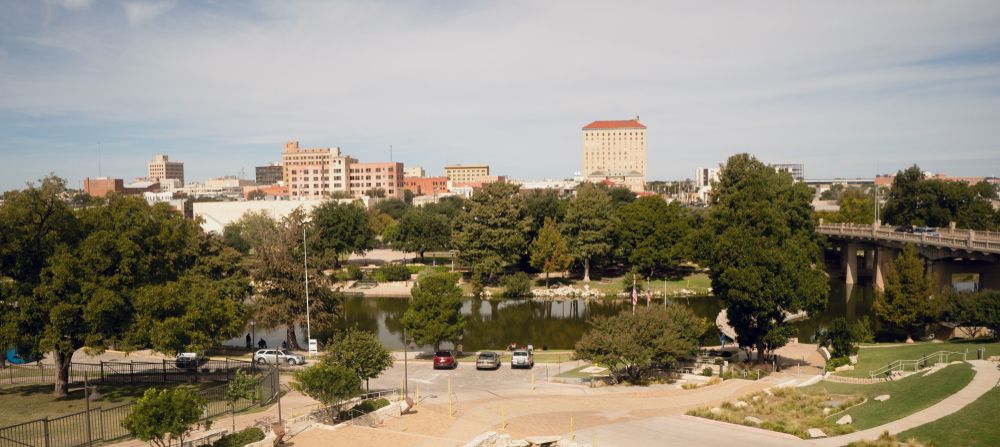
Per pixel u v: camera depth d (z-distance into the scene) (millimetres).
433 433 28734
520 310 89438
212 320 37688
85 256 32375
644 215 104000
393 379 45188
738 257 46000
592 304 92625
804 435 26328
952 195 106750
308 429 28875
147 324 32656
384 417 31688
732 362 49906
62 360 32938
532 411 33406
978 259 75125
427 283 58594
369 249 120062
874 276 100938
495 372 48500
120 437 24859
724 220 49969
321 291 62562
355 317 83750
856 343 51375
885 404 30594
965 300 55000
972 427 24453
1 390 34438
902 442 23766
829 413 30562
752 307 45562
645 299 93125
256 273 60438
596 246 101625
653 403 35281
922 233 85438
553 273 114125
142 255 34625
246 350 58656
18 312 31656
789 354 53906
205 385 36438
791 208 77312
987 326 52156
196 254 52688
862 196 144625
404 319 57469
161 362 45438
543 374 47719
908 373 38219
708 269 113500
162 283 36719
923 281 57031
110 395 33062
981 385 31078
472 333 74875
